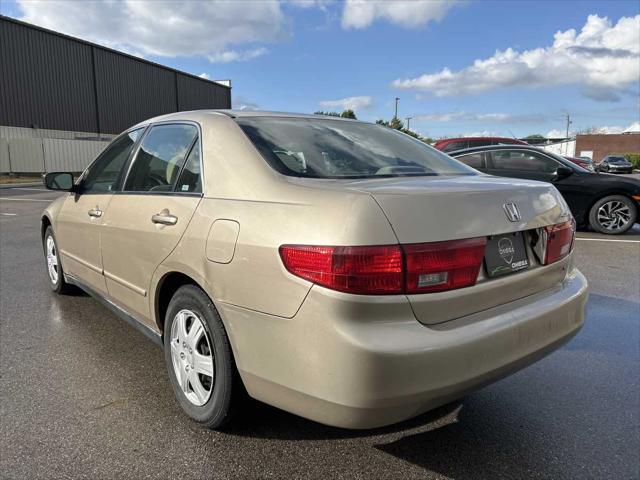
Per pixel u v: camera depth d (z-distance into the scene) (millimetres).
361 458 2377
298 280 1949
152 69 40750
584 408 2865
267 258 2055
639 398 2980
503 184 2465
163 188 2914
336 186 2172
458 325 2031
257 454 2387
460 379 1980
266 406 2516
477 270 2115
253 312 2107
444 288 1998
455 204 2102
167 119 3215
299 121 3047
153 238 2744
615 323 4246
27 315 4297
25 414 2709
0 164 26281
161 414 2723
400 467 2316
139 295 2977
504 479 2244
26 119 30266
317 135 2902
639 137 58469
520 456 2410
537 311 2324
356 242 1867
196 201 2547
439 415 2783
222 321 2305
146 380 3119
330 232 1913
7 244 7719
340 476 2248
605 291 5191
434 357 1899
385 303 1873
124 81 37812
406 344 1860
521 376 3279
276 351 2035
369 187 2133
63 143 28656
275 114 3059
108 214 3320
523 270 2379
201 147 2744
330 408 1910
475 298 2107
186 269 2473
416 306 1927
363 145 2959
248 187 2350
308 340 1923
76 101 33656
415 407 1920
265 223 2129
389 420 1912
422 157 3086
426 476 2258
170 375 2773
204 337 2490
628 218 8641
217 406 2412
